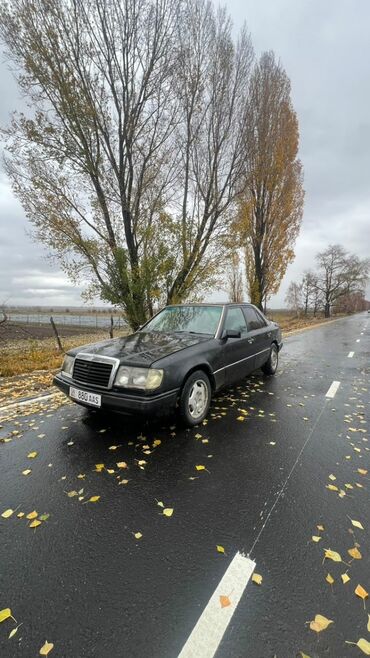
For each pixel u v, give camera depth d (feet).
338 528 7.46
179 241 34.37
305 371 25.12
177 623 5.25
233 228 39.75
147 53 29.94
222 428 13.32
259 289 59.98
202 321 16.58
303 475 9.78
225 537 7.20
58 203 30.60
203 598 5.69
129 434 12.76
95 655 4.79
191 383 12.92
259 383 20.97
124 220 32.94
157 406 11.20
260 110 50.11
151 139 33.06
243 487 9.15
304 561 6.49
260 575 6.16
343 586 5.91
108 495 8.82
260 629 5.15
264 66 51.31
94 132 29.68
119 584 6.00
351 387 20.22
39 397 18.10
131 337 15.51
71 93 27.30
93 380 12.26
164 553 6.75
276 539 7.11
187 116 35.78
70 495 8.84
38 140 28.02
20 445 11.96
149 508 8.24
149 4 29.12
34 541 7.14
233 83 38.88
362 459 10.80
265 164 53.01
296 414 15.10
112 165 31.42
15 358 29.09
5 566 6.46
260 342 19.84
